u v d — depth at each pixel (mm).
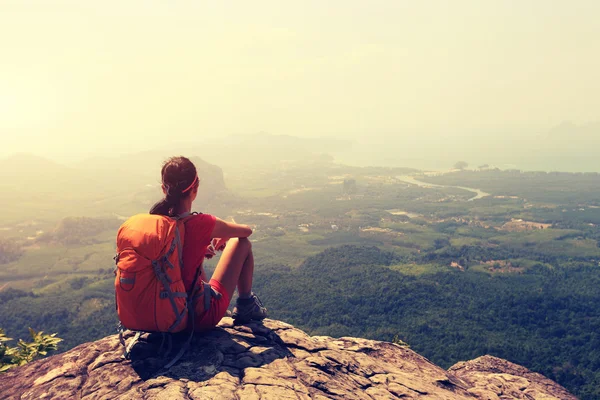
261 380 3779
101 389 3686
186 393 3455
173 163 4195
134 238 3854
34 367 4270
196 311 4363
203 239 4258
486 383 7516
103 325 137500
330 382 4168
